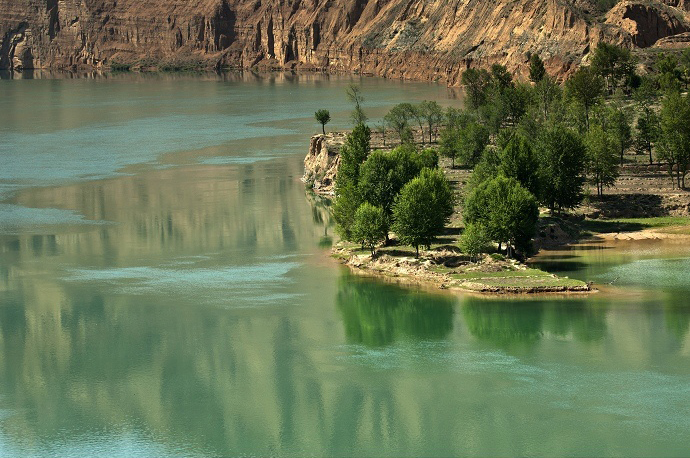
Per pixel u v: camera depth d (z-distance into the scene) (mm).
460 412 118500
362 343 139500
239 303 156000
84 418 119062
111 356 136125
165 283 166875
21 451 111375
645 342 135500
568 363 130625
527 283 157750
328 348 137875
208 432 115375
